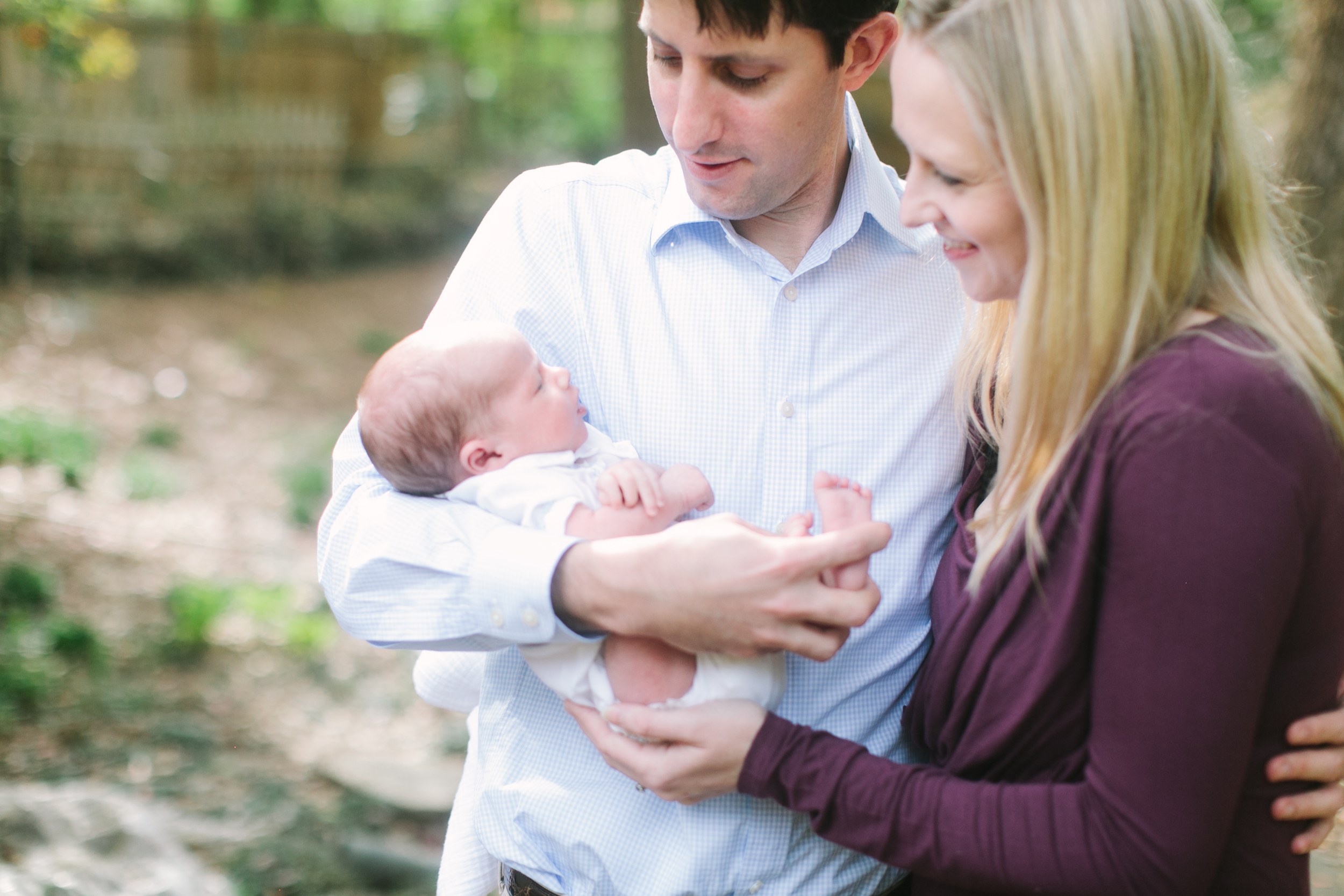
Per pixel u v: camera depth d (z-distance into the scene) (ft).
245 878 12.75
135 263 35.60
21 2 15.70
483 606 4.83
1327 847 8.80
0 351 28.04
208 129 39.68
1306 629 4.21
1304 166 13.97
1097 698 4.17
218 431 26.43
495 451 5.31
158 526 21.33
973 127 4.17
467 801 5.74
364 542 5.14
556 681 5.03
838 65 5.03
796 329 5.41
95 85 38.45
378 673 18.11
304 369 31.32
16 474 21.86
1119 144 4.04
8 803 11.59
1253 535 3.84
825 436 5.39
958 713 4.73
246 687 17.01
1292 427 3.92
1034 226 4.17
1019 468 4.45
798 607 4.35
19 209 33.47
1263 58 20.59
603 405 5.56
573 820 5.20
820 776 4.60
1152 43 4.06
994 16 4.12
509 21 55.36
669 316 5.49
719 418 5.40
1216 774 3.94
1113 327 4.14
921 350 5.54
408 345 5.48
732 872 5.16
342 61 46.96
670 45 4.88
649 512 5.03
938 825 4.40
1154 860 4.03
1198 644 3.89
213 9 50.90
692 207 5.42
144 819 11.82
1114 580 4.10
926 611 5.50
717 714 4.71
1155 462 3.95
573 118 58.70
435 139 50.78
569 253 5.63
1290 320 4.26
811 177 5.37
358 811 14.48
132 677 16.61
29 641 16.31
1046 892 4.25
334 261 41.37
